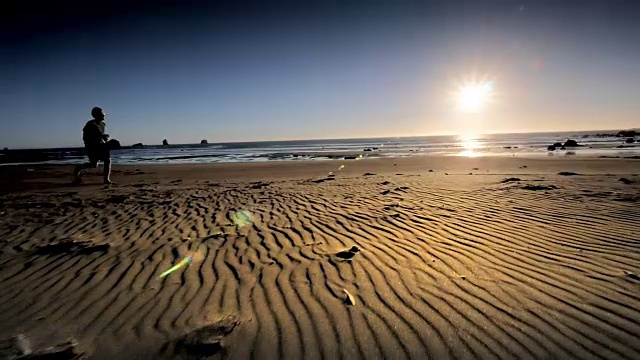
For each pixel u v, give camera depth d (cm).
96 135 1329
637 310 292
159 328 290
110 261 442
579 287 335
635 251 420
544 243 461
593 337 260
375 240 497
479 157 2648
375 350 255
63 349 263
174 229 584
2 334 288
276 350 258
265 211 709
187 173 1906
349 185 1094
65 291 363
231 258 442
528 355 244
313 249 467
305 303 324
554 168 1652
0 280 395
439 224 568
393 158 2866
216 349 260
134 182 1436
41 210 775
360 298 330
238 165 2523
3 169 2483
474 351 250
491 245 460
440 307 309
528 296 322
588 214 600
